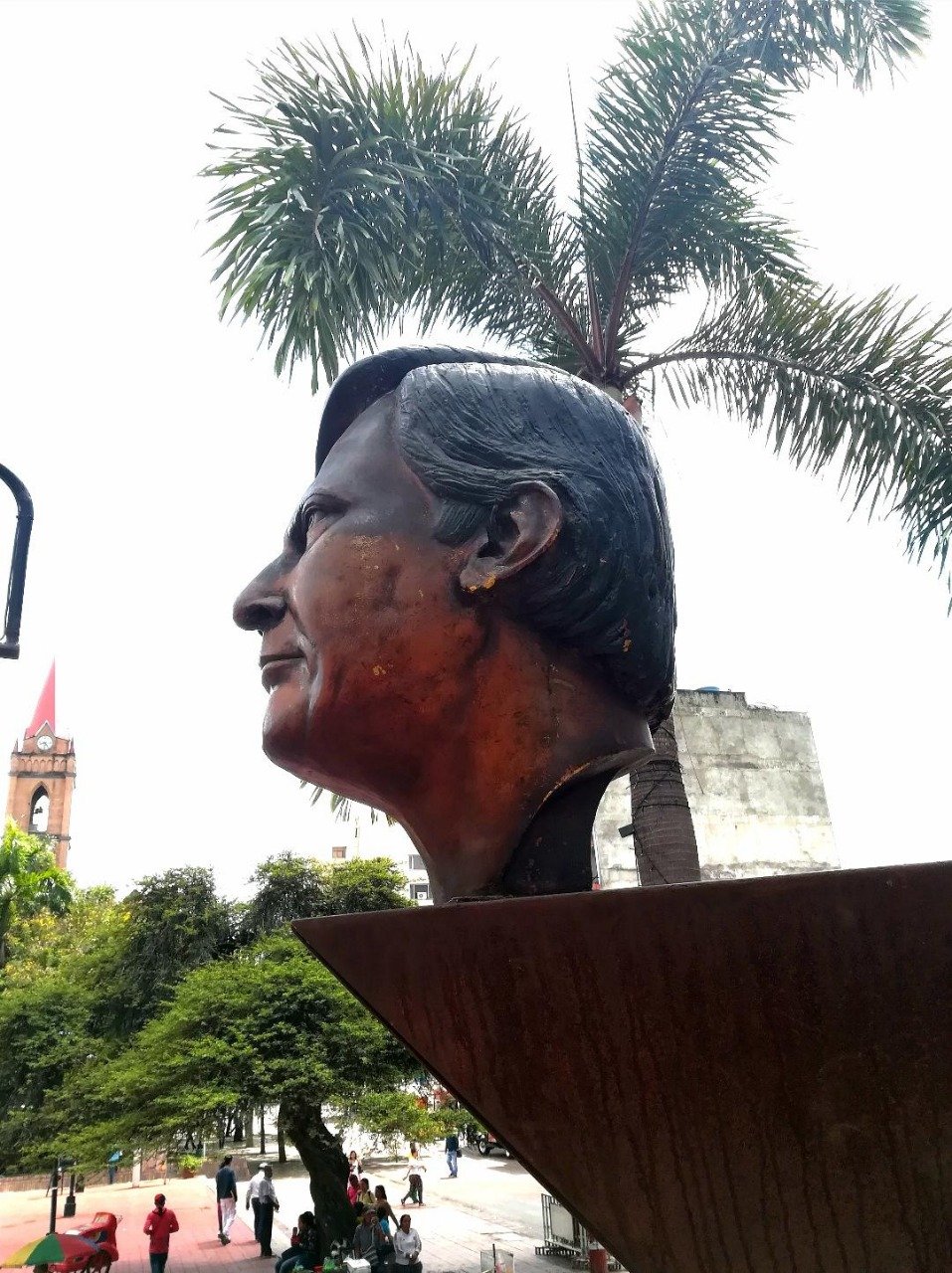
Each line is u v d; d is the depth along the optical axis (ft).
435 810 4.44
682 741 52.39
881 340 16.44
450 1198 50.14
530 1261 31.14
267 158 15.57
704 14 16.88
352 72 16.14
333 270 15.74
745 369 17.72
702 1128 3.33
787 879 3.23
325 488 4.86
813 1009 3.19
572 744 4.43
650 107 16.97
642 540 4.76
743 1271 3.30
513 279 17.92
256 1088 30.86
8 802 174.70
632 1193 3.43
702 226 17.61
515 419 4.74
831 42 16.70
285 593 4.99
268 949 36.96
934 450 15.60
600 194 17.66
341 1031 32.50
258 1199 38.96
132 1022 41.88
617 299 17.95
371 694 4.39
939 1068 3.08
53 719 182.91
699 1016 3.32
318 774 4.82
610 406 5.09
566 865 4.44
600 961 3.44
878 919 3.12
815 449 16.98
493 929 3.59
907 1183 3.12
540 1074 3.52
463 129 16.92
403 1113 31.60
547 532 4.41
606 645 4.55
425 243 17.84
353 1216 32.91
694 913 3.32
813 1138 3.21
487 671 4.43
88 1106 36.32
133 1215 52.54
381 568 4.52
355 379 5.40
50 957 67.46
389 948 3.75
